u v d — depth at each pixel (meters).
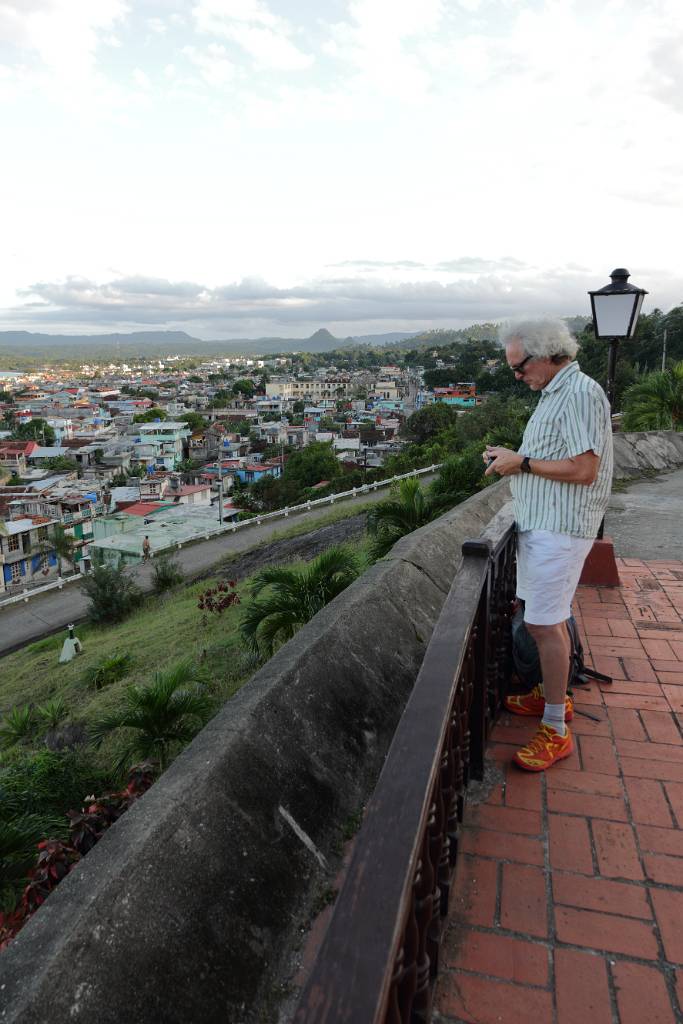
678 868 1.91
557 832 2.08
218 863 1.56
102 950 1.23
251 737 1.92
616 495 7.88
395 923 0.84
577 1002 1.50
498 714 2.84
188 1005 1.30
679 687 3.02
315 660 2.40
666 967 1.59
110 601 21.94
